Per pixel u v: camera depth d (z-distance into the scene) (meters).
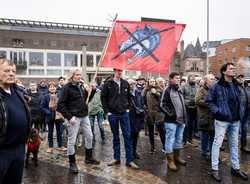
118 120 6.74
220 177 6.17
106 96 6.71
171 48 7.35
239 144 9.35
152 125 8.01
